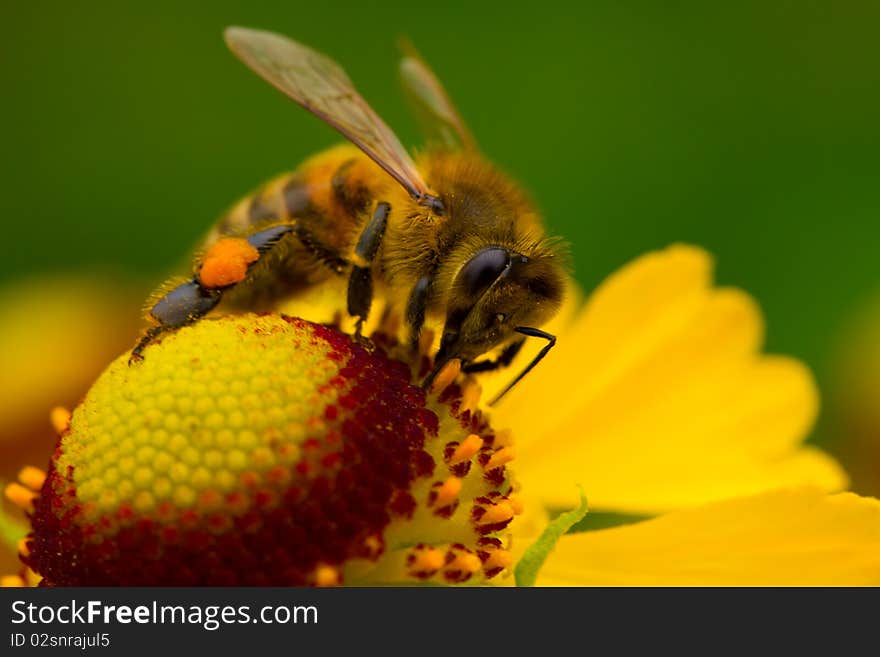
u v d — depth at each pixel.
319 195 0.09
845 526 0.08
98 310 0.12
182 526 0.08
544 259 0.09
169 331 0.08
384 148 0.09
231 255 0.08
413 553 0.08
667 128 0.12
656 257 0.10
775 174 0.12
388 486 0.08
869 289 0.12
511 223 0.09
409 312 0.09
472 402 0.08
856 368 0.11
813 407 0.09
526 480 0.09
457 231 0.09
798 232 0.12
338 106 0.09
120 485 0.08
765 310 0.12
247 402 0.08
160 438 0.08
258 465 0.08
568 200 0.12
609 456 0.09
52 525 0.08
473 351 0.08
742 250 0.12
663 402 0.09
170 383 0.08
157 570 0.08
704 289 0.10
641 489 0.09
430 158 0.09
